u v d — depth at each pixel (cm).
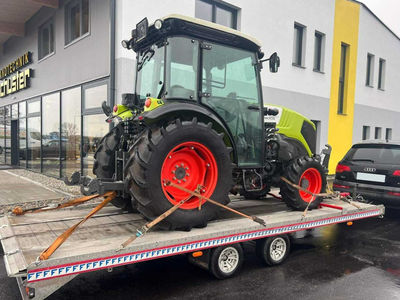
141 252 258
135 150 295
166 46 320
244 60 377
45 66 937
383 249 421
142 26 332
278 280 322
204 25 324
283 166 421
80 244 262
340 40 1128
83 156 756
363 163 556
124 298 282
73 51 780
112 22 626
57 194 668
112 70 636
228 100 363
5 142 1299
